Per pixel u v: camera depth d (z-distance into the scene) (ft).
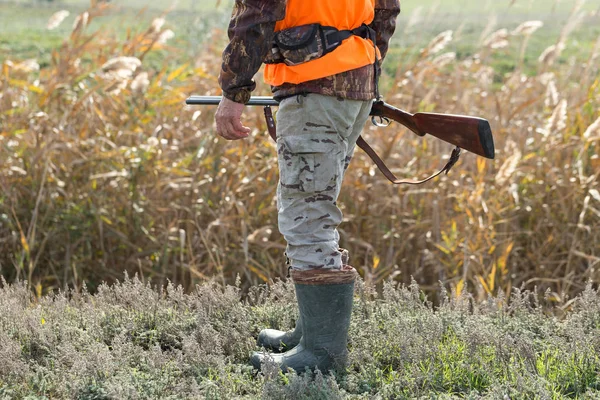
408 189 75.20
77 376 39.42
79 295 56.95
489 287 67.31
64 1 273.54
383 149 75.97
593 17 91.25
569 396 38.93
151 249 71.41
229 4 95.50
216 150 74.38
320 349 40.29
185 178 72.90
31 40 175.42
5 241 71.05
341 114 37.47
